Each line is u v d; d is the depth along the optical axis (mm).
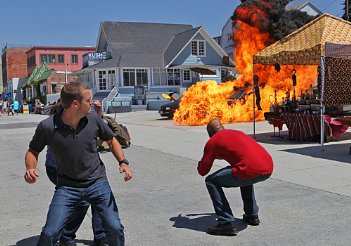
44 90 54125
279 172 8750
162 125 20672
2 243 5203
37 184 8500
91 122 4059
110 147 4289
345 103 12859
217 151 5102
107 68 41219
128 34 46344
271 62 13227
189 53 43000
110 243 4090
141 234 5355
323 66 11438
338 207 6242
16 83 71312
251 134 15359
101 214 4051
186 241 5070
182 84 43188
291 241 4973
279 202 6578
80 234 5449
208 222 5730
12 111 43531
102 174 4176
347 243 4867
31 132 20094
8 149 14141
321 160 9898
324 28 12078
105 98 38812
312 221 5648
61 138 3947
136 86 39438
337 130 12781
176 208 6453
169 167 9781
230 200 6734
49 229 3840
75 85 3918
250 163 5008
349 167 9039
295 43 12734
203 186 7832
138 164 10242
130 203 6809
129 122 23828
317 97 13609
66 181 4051
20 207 6824
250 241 5008
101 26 46500
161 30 48219
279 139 13805
